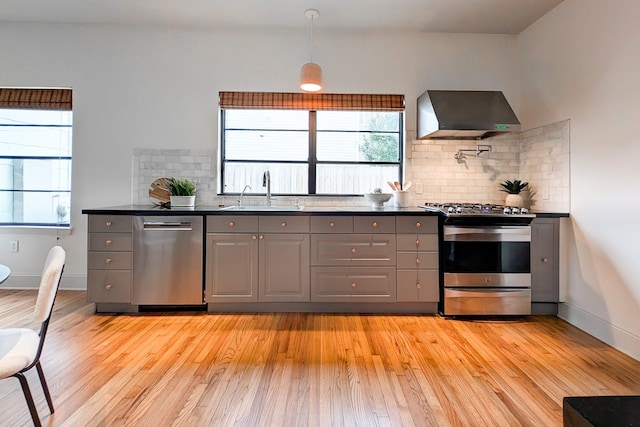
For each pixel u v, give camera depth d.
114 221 2.87
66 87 3.49
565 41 2.92
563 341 2.48
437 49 3.58
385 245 2.94
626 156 2.34
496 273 2.88
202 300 2.92
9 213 3.61
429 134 3.27
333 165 3.69
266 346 2.35
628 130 2.32
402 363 2.12
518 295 2.88
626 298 2.33
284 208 3.29
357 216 2.93
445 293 2.89
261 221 2.92
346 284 2.94
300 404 1.71
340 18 3.30
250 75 3.53
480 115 3.12
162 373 1.98
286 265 2.93
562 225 2.91
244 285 2.93
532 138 3.37
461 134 3.48
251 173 3.67
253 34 3.53
